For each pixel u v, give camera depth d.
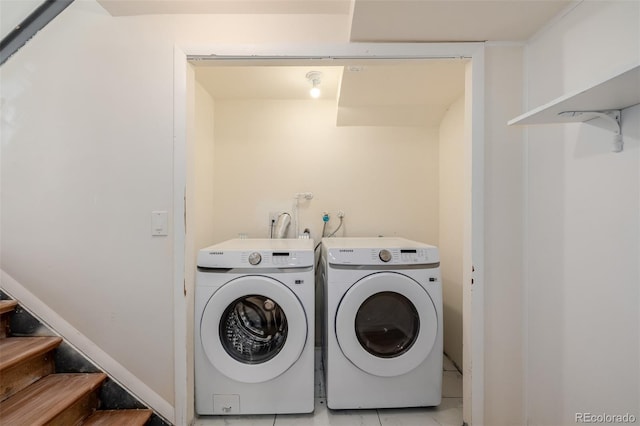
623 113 0.95
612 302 0.99
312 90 2.02
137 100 1.39
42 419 1.04
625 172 0.94
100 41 1.38
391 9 1.16
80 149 1.39
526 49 1.38
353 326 1.45
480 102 1.38
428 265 1.50
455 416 1.51
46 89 1.38
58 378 1.31
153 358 1.39
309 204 2.34
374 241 1.86
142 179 1.39
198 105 2.00
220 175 2.30
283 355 1.43
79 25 1.39
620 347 0.96
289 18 1.37
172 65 1.38
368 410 1.55
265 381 1.45
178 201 1.39
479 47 1.37
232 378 1.42
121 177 1.39
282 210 2.33
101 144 1.39
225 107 2.31
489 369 1.39
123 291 1.39
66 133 1.39
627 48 0.94
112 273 1.39
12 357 1.16
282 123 2.33
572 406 1.14
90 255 1.39
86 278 1.39
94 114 1.39
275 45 1.37
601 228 1.02
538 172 1.31
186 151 1.40
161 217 1.39
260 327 1.57
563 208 1.18
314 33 1.37
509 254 1.40
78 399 1.19
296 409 1.47
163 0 1.30
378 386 1.49
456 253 2.01
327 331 1.53
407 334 1.55
